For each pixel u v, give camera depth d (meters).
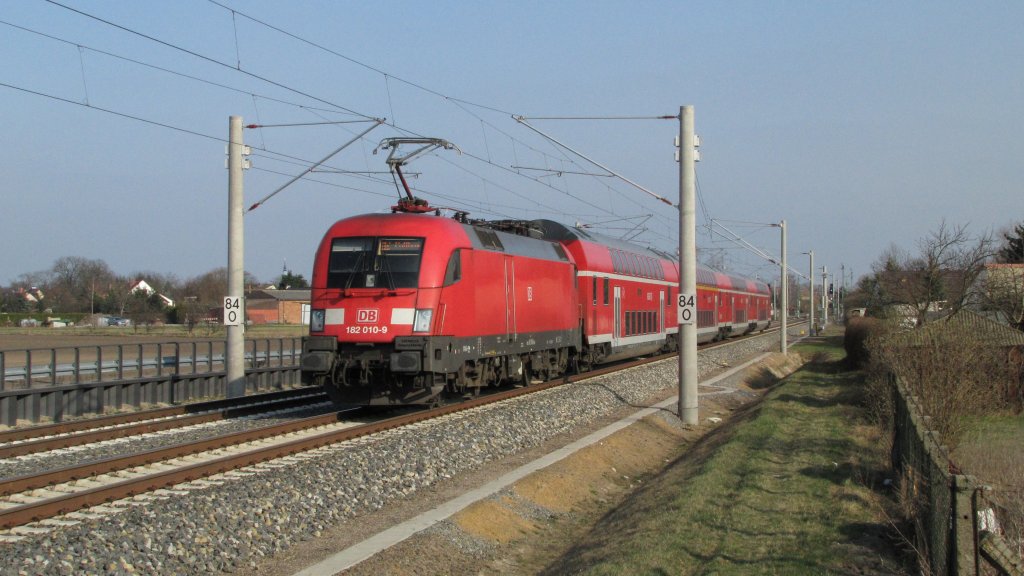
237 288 22.58
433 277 18.41
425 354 18.02
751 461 14.86
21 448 14.43
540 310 24.47
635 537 10.33
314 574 8.61
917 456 10.09
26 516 9.66
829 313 165.75
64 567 7.96
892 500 11.98
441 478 13.55
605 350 31.88
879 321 33.41
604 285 30.97
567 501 13.73
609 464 16.69
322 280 18.80
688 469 15.09
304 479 11.91
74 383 21.64
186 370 28.64
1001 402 18.47
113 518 9.52
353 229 18.97
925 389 15.41
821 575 8.66
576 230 30.20
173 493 11.20
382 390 19.14
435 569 9.48
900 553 9.59
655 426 21.41
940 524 8.06
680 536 10.16
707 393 29.16
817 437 17.50
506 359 22.69
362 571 8.80
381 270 18.44
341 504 11.28
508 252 22.20
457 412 20.08
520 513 12.35
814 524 10.72
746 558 9.27
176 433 16.88
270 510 10.49
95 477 12.25
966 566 7.19
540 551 11.16
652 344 38.09
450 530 10.59
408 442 15.17
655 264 39.28
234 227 22.55
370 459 13.59
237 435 15.32
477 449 15.67
